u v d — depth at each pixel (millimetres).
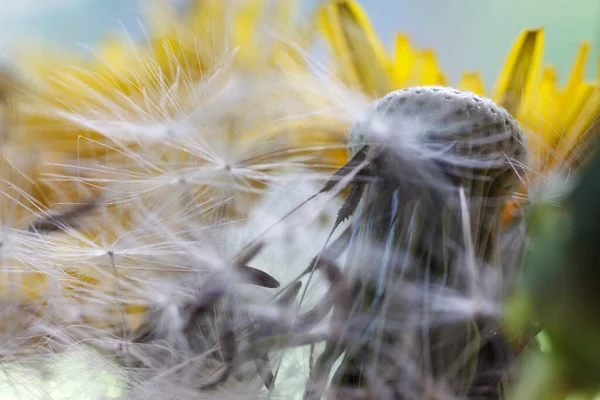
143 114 148
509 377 134
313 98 149
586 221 126
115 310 143
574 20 173
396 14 176
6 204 150
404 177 135
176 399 136
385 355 133
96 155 152
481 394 133
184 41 155
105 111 151
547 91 151
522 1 176
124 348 140
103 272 143
